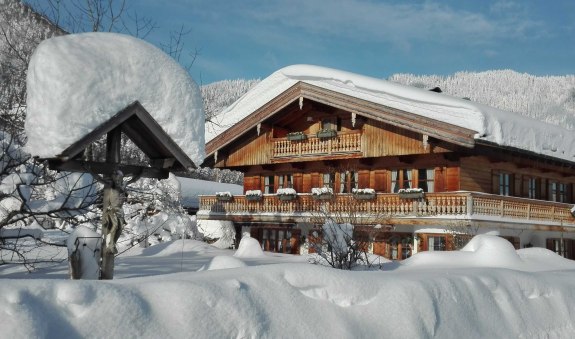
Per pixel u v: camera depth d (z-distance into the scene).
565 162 23.48
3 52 11.76
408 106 20.42
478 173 21.66
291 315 4.74
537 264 13.76
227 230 29.53
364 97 21.50
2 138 8.19
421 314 5.54
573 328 7.16
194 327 4.12
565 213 23.88
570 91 190.50
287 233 26.12
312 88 22.70
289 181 26.50
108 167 6.30
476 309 6.27
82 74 5.63
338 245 13.30
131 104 5.91
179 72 6.34
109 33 6.20
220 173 64.75
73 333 3.60
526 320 6.73
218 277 4.74
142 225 20.12
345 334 4.88
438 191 21.28
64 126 5.53
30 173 8.09
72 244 6.09
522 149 20.52
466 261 13.55
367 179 23.47
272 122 25.50
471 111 19.09
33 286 3.65
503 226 20.34
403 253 21.81
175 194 20.27
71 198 8.12
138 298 4.05
